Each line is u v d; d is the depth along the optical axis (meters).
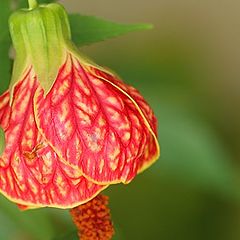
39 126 0.23
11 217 0.27
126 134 0.23
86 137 0.23
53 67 0.23
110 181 0.23
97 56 0.38
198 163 0.29
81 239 0.24
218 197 0.37
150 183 0.36
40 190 0.23
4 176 0.23
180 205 0.37
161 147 0.29
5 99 0.24
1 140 0.23
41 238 0.27
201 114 0.39
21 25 0.24
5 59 0.25
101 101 0.23
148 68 0.33
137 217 0.36
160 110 0.30
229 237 0.37
